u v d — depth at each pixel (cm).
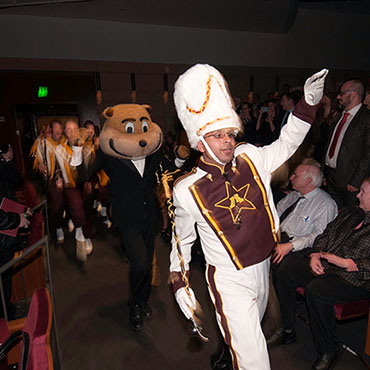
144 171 249
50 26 666
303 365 208
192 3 698
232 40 785
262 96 834
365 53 885
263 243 147
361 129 306
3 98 674
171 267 159
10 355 198
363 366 204
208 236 149
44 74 684
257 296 155
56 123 404
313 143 405
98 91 718
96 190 552
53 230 468
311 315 197
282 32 809
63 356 227
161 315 266
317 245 217
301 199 241
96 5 655
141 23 717
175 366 213
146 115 247
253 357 143
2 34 645
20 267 289
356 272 187
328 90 415
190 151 277
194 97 132
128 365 216
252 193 144
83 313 276
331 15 841
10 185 275
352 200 320
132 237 245
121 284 321
